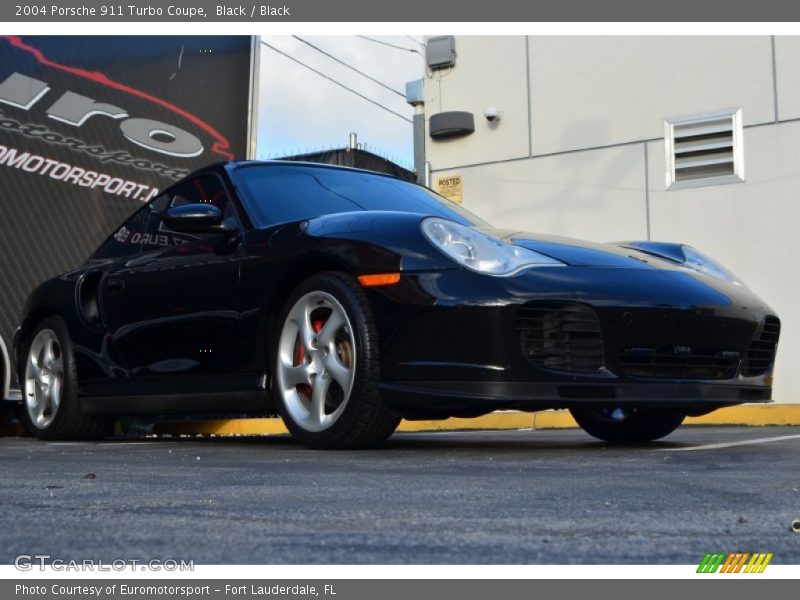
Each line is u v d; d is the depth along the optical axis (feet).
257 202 10.70
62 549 3.87
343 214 9.70
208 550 3.83
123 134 19.35
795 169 22.59
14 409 16.74
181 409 10.75
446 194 26.48
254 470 7.09
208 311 10.39
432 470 7.05
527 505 5.07
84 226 18.45
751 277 22.88
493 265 8.59
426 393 8.43
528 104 25.55
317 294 9.27
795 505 5.09
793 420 19.08
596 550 3.82
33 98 17.79
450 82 26.58
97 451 9.77
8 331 16.79
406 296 8.56
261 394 9.83
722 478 6.47
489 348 8.27
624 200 24.31
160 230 11.91
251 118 22.00
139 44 19.85
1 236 16.99
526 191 25.46
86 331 12.33
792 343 22.38
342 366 9.04
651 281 9.07
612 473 6.82
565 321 8.49
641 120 24.21
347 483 6.14
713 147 23.40
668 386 8.86
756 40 23.11
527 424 19.51
